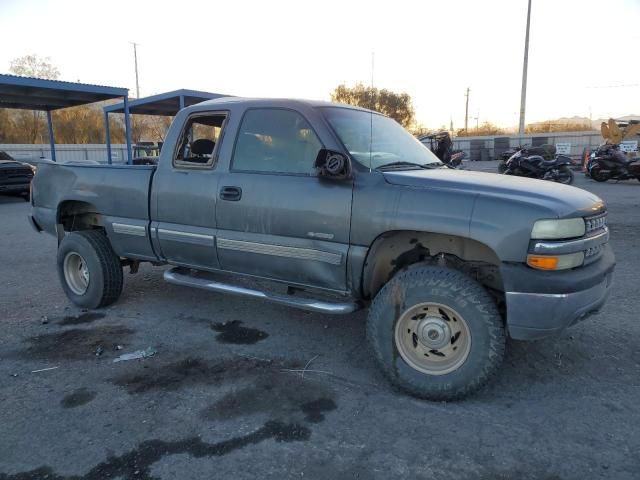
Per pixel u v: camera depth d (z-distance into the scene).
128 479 2.60
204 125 4.58
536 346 4.18
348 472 2.65
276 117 3.99
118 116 46.41
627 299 5.24
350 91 50.97
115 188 4.85
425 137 11.05
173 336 4.53
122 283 5.27
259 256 4.00
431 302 3.28
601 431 2.98
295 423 3.11
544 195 3.24
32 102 20.53
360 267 3.55
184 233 4.39
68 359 4.05
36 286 6.16
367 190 3.49
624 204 12.08
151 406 3.31
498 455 2.77
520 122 35.09
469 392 3.27
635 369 3.76
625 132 24.70
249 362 3.99
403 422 3.11
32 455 2.80
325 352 4.18
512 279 3.07
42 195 5.61
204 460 2.75
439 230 3.21
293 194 3.77
